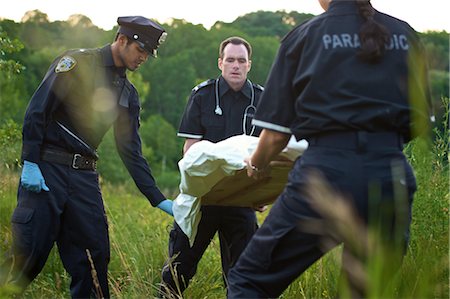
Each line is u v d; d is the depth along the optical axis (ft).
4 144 20.72
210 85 17.85
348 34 10.62
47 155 15.47
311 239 10.68
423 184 14.55
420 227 14.39
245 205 17.03
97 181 16.15
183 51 271.49
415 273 11.49
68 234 15.78
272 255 10.96
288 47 10.96
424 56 11.11
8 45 20.48
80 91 15.56
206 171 13.88
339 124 10.34
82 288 15.84
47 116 15.40
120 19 16.01
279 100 10.94
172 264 17.29
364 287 10.20
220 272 19.20
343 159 10.33
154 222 24.79
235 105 17.71
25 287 15.65
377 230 10.24
